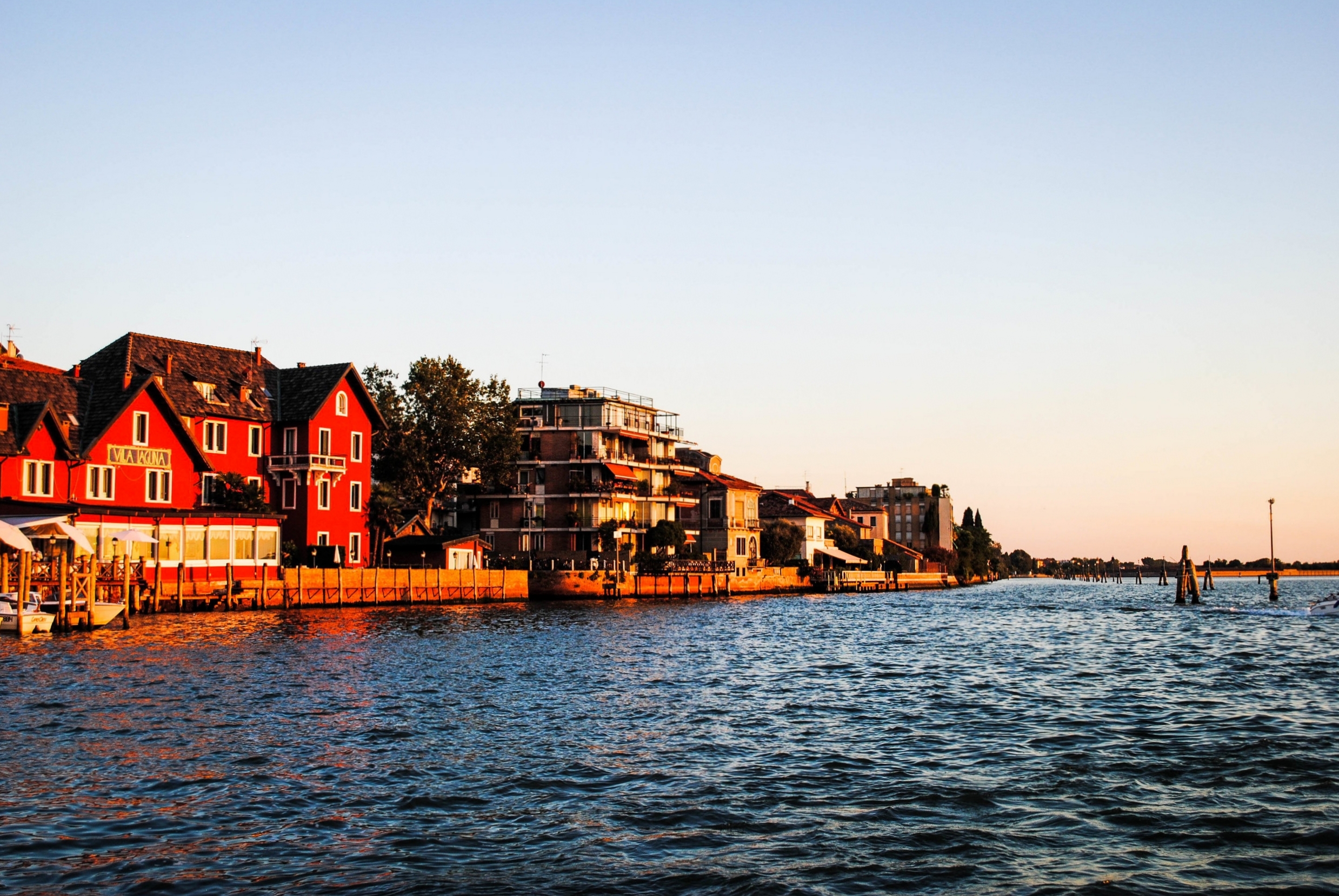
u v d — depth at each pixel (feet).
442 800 71.15
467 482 357.20
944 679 137.69
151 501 233.55
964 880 55.77
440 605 271.28
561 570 328.49
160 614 203.31
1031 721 102.73
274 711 104.32
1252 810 68.33
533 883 55.52
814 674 142.61
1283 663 157.48
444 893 54.13
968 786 75.20
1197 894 53.52
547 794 73.00
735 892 54.29
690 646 182.09
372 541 297.12
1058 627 242.58
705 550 412.57
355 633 186.80
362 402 292.40
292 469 271.08
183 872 56.70
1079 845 61.46
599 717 104.68
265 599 226.17
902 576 507.71
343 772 78.74
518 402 368.27
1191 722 101.45
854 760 84.38
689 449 462.19
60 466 215.10
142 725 95.86
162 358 255.70
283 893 53.93
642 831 64.59
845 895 53.83
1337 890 54.08
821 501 580.30
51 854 59.11
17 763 80.33
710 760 84.23
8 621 165.58
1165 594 492.54
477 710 107.45
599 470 363.97
